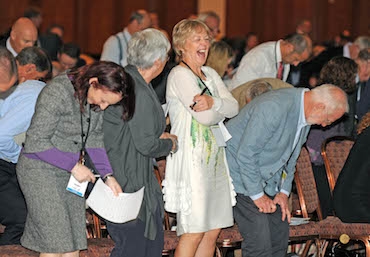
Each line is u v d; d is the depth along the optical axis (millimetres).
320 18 19250
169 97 5938
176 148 5719
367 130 6645
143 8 17500
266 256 6250
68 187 5211
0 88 5996
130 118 5324
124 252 5574
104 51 11078
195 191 5820
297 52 8602
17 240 6195
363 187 6590
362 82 9281
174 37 5988
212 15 11133
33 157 5164
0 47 6055
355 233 6867
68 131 5191
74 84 5160
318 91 6012
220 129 5980
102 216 5422
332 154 7609
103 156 5383
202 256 6098
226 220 5961
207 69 6180
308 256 7805
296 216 7578
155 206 5586
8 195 6137
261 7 18844
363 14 19656
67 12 16750
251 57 8641
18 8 15766
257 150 6020
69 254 5441
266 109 5977
